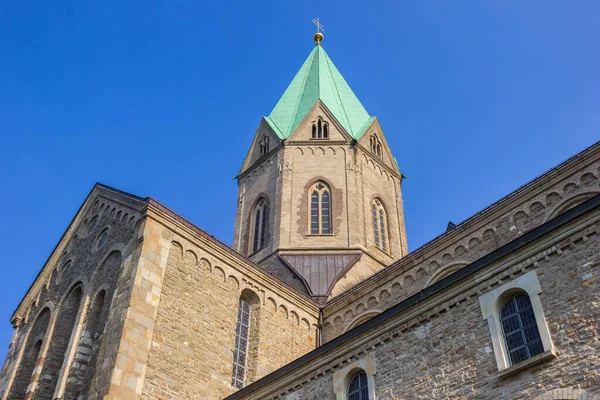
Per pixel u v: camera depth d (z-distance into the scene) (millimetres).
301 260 40281
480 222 30125
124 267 26922
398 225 46281
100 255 30500
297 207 43469
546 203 27766
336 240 41719
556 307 15922
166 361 25000
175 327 26109
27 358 31172
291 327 32438
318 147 46594
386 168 48438
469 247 30203
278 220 42938
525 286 16859
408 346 18859
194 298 27656
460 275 18562
